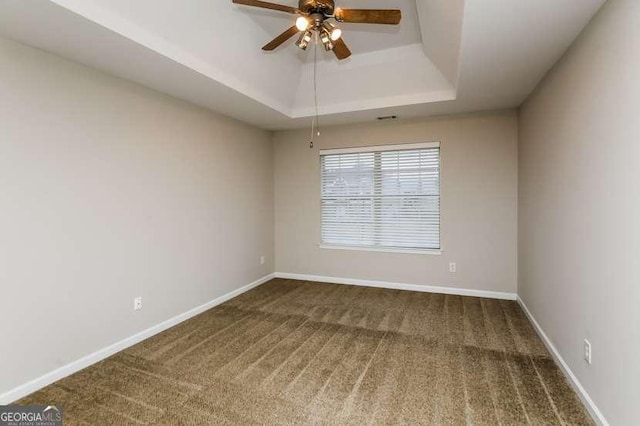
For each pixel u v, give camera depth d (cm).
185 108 346
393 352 271
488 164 405
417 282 444
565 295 233
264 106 366
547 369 242
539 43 221
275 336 304
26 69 215
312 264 501
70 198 241
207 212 377
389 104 376
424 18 265
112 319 272
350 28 296
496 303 388
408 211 449
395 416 192
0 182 203
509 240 400
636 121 147
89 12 188
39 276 223
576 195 214
